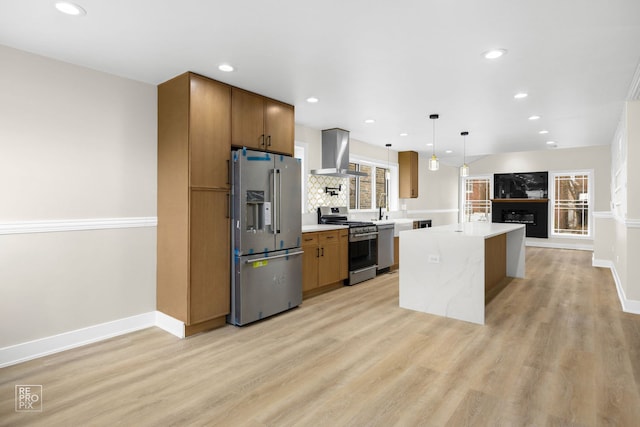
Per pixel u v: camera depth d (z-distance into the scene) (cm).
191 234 310
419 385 228
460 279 354
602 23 231
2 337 256
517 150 759
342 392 221
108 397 216
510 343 295
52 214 279
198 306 316
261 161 354
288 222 383
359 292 465
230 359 268
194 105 311
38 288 272
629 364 255
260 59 286
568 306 399
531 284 505
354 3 207
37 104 271
